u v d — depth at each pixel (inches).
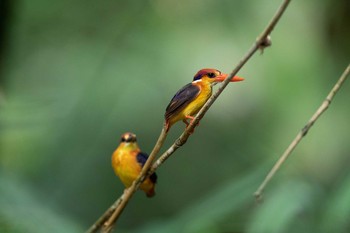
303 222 230.4
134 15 497.0
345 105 473.1
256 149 442.0
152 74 460.8
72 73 467.8
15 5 444.5
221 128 445.4
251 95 459.8
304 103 463.2
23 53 491.2
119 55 473.1
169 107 185.5
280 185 251.1
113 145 408.2
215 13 483.5
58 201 381.1
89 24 506.0
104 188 391.5
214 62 469.1
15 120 354.9
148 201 398.9
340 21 477.7
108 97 437.7
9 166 417.1
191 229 235.0
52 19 511.5
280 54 467.8
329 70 477.7
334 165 450.6
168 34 485.7
